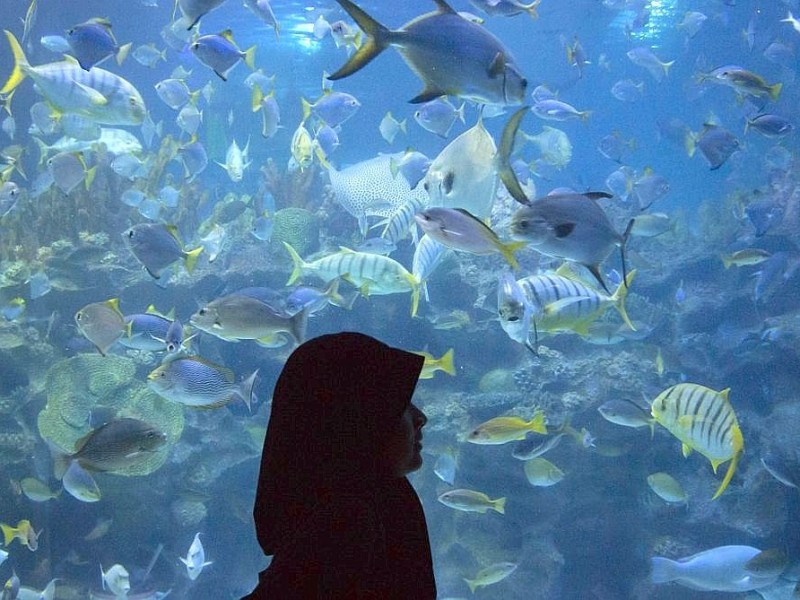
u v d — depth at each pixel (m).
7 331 9.63
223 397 5.35
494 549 10.03
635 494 10.23
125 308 10.74
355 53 3.16
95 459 5.07
